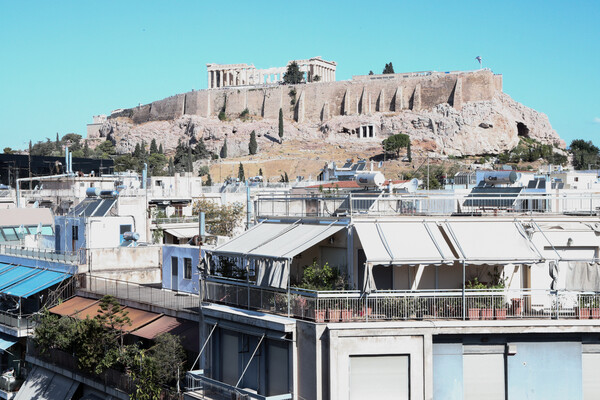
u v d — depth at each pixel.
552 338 22.89
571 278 23.94
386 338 22.00
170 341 29.20
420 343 22.19
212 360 26.78
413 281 24.34
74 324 34.75
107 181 77.69
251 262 28.28
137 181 79.31
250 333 24.62
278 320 23.44
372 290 23.14
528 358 22.80
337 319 22.59
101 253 42.16
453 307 23.02
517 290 23.80
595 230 25.33
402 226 23.88
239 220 74.19
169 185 86.69
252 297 25.73
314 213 27.72
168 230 61.41
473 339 22.66
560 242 25.33
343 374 21.81
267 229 27.55
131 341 34.38
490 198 26.09
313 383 22.27
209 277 28.27
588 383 23.09
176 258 39.34
